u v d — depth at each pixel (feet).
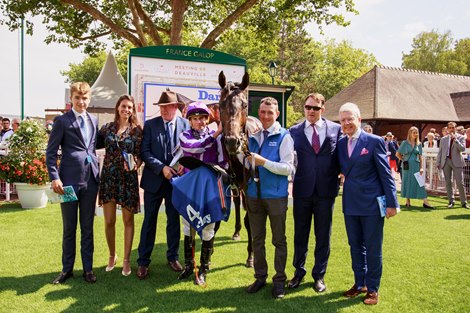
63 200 12.46
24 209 25.04
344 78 164.86
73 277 13.39
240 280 13.33
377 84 93.81
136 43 49.93
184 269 13.61
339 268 14.58
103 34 57.98
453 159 28.25
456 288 12.65
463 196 28.25
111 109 57.11
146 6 62.18
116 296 11.84
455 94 97.91
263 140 11.94
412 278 13.52
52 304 11.16
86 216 13.09
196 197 11.93
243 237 19.11
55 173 12.53
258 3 55.16
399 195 34.58
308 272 14.20
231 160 11.89
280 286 11.90
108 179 13.39
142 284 12.87
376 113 84.99
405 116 86.89
